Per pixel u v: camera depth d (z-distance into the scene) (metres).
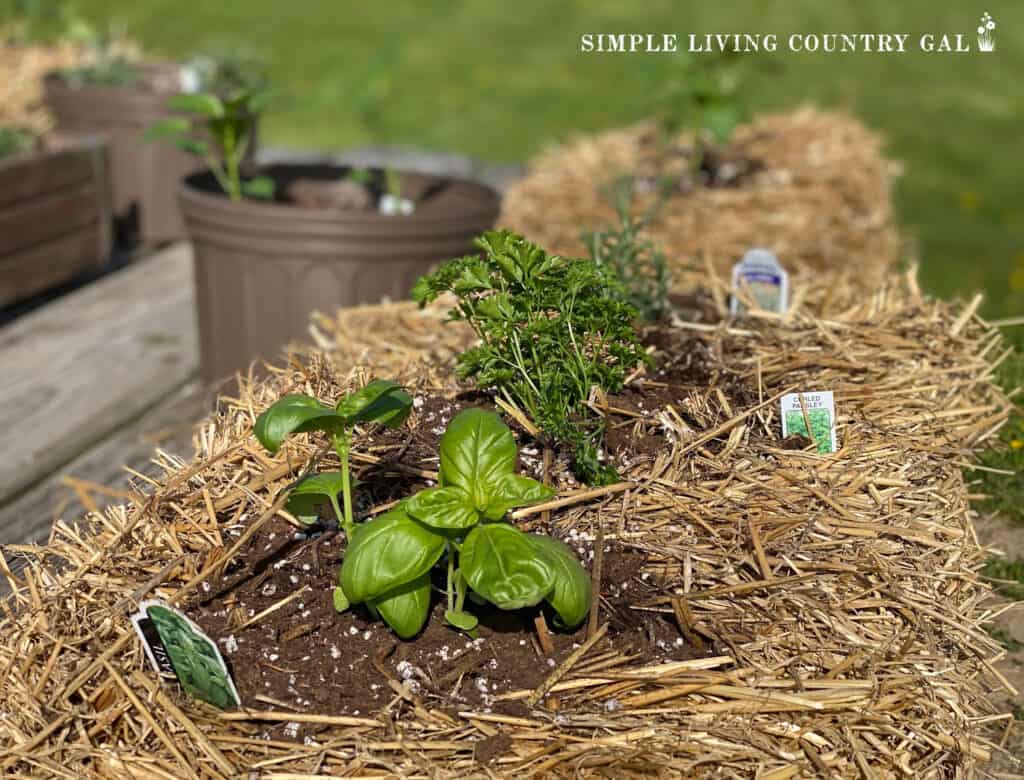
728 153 5.39
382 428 2.48
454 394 2.64
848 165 5.21
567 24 12.38
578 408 2.44
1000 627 2.78
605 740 1.72
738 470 2.33
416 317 3.23
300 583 2.05
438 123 9.20
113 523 2.25
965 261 6.33
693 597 2.01
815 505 2.26
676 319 3.06
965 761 1.85
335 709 1.80
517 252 2.23
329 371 2.73
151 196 5.93
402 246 3.59
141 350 4.51
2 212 4.77
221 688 1.78
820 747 1.77
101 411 3.92
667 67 5.03
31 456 3.57
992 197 7.73
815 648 1.93
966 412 2.74
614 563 2.10
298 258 3.59
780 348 2.93
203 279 3.83
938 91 10.63
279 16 12.22
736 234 4.52
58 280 5.21
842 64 11.30
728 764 1.71
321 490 2.01
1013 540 3.14
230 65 5.98
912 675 1.88
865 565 2.09
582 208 4.80
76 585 2.03
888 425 2.61
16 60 6.70
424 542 1.80
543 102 9.92
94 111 5.83
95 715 1.77
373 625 1.95
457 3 13.08
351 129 8.76
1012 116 9.95
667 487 2.28
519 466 2.34
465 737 1.75
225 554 2.05
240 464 2.38
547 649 1.90
